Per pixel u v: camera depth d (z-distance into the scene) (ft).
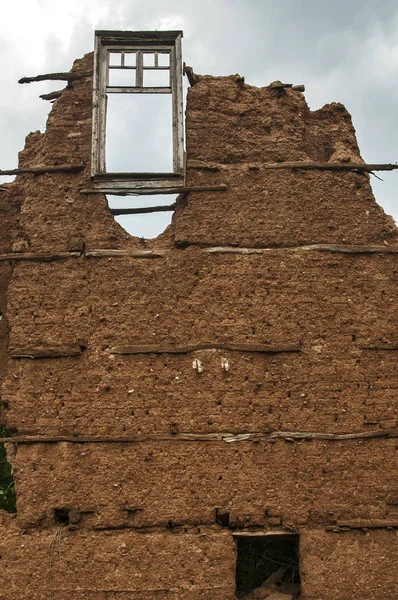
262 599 39.73
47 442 39.55
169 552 37.58
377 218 43.88
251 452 39.27
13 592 37.14
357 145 47.44
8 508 45.85
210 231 42.83
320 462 39.32
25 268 42.39
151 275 42.01
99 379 40.34
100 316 41.34
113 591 37.04
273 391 40.24
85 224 43.21
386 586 37.42
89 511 38.42
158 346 40.70
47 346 41.01
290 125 45.75
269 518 38.40
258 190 43.78
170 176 43.73
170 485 38.68
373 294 42.29
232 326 41.09
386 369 41.04
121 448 39.27
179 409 39.75
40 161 45.27
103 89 45.29
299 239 42.93
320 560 37.81
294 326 41.29
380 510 38.78
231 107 45.96
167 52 46.21
